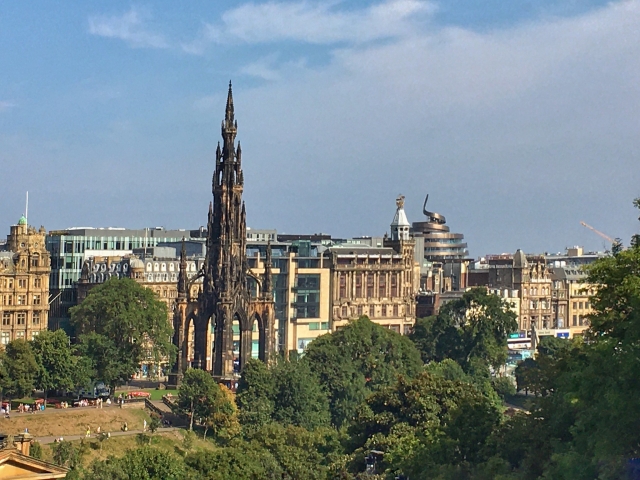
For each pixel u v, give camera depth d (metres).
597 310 171.62
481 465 177.12
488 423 192.00
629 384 148.00
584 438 154.25
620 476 142.88
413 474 191.12
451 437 193.38
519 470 173.62
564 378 169.88
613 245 188.25
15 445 132.62
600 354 156.00
